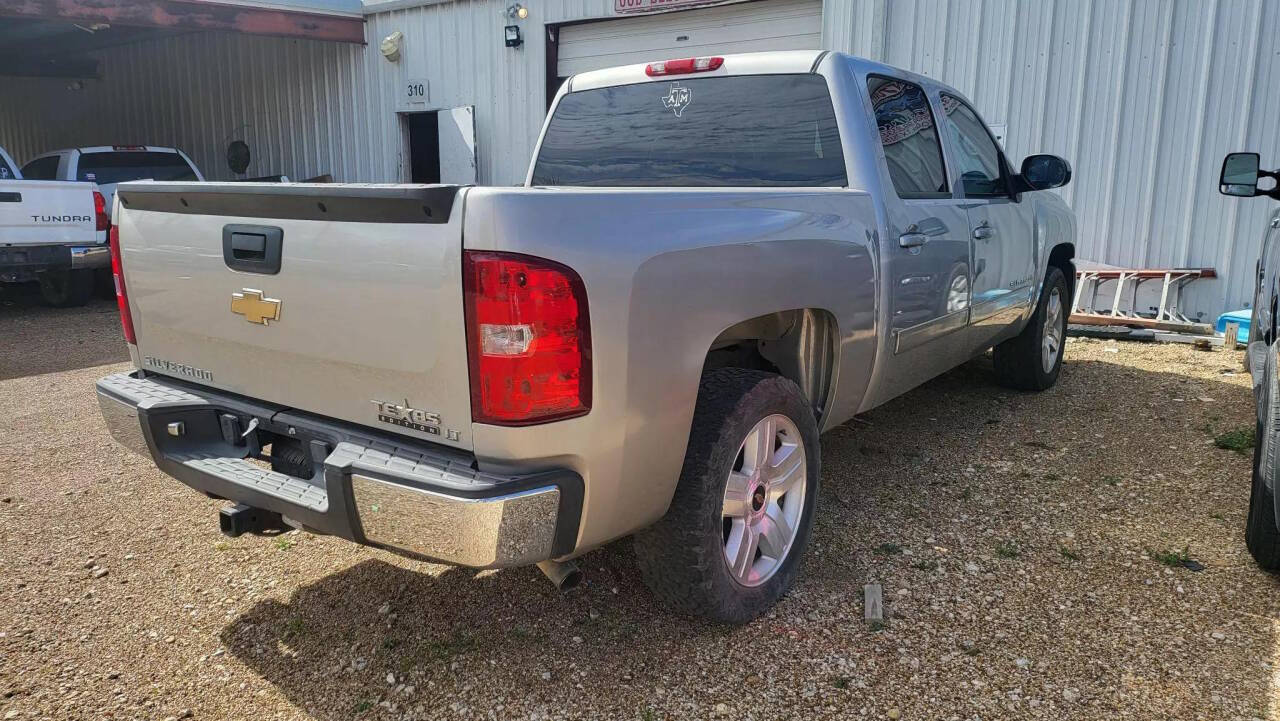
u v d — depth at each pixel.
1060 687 2.57
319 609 3.07
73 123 18.86
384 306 2.30
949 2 8.59
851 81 3.58
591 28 11.00
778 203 2.91
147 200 2.87
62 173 10.78
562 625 2.94
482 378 2.16
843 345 3.25
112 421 2.98
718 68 3.83
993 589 3.15
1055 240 5.50
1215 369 6.38
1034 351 5.51
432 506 2.17
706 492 2.63
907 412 5.33
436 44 12.29
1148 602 3.04
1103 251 8.33
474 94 12.07
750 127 3.74
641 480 2.45
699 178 3.87
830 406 3.32
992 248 4.49
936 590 3.14
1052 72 8.27
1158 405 5.45
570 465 2.28
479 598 3.12
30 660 2.77
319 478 2.59
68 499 4.08
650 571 2.74
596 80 4.23
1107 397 5.65
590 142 4.21
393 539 2.28
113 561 3.44
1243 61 7.51
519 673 2.67
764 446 2.91
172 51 16.25
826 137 3.54
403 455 2.33
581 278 2.20
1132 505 3.88
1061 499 3.97
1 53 16.16
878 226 3.41
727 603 2.79
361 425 2.49
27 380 6.48
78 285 9.97
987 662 2.70
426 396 2.29
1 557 3.48
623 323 2.29
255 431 2.77
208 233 2.70
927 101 4.20
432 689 2.60
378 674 2.68
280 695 2.59
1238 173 4.20
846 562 3.36
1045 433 4.92
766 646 2.80
